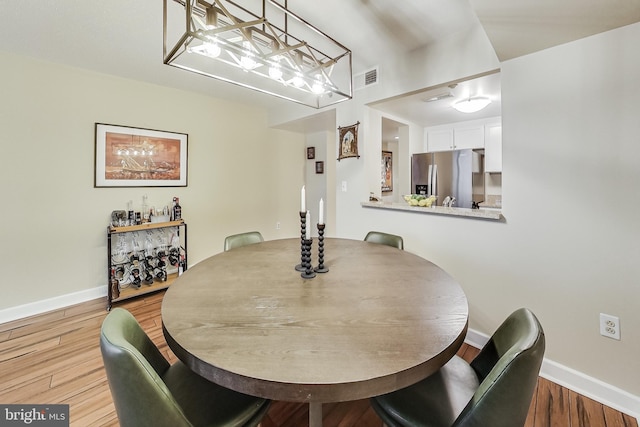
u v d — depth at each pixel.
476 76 2.02
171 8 1.79
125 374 0.70
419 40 2.14
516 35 1.48
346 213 3.00
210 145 3.66
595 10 1.26
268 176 4.39
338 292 1.21
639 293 1.43
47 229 2.57
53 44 2.23
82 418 1.43
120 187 2.95
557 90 1.61
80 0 1.72
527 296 1.80
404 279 1.36
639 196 1.41
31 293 2.51
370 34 2.06
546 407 1.51
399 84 2.43
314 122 3.97
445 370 1.10
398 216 2.54
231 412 0.92
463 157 3.82
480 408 0.72
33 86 2.45
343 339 0.86
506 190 1.84
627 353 1.47
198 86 3.22
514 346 0.78
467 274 2.09
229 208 3.91
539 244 1.73
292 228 4.80
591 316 1.57
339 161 3.04
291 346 0.82
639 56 1.37
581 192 1.57
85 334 2.20
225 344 0.83
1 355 1.92
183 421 0.76
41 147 2.51
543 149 1.68
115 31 2.06
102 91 2.80
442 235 2.23
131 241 3.01
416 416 0.90
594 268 1.55
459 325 0.94
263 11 1.33
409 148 4.34
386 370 0.72
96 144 2.78
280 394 0.69
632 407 1.45
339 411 1.53
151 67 2.68
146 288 2.91
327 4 1.71
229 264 1.62
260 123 4.22
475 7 1.26
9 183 2.38
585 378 1.60
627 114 1.42
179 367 1.11
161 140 3.21
